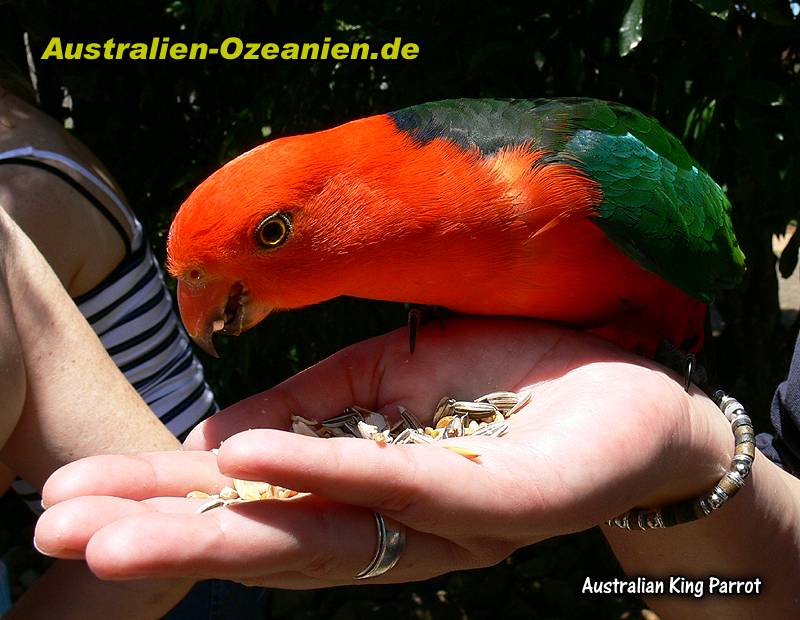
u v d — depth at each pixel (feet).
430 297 1.51
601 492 1.23
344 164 1.42
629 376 1.36
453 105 1.51
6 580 1.62
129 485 1.21
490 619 2.77
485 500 1.17
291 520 1.13
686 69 1.99
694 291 1.55
